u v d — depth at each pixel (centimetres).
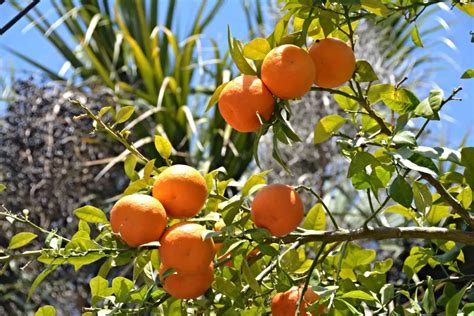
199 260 130
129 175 149
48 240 136
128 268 336
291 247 146
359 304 149
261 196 135
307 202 342
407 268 161
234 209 136
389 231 143
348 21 139
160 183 134
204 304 142
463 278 157
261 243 135
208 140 390
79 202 354
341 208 340
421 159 143
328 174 350
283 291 145
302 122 358
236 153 362
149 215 129
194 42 438
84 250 136
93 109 370
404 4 154
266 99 132
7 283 351
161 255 130
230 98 133
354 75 143
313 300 145
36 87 371
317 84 140
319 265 161
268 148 359
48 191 351
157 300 145
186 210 134
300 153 351
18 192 350
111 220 131
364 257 162
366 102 143
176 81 404
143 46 442
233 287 141
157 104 394
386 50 399
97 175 361
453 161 138
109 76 422
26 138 357
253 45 137
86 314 145
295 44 138
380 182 145
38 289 349
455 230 143
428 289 149
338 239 142
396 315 149
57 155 356
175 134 386
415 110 137
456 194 165
